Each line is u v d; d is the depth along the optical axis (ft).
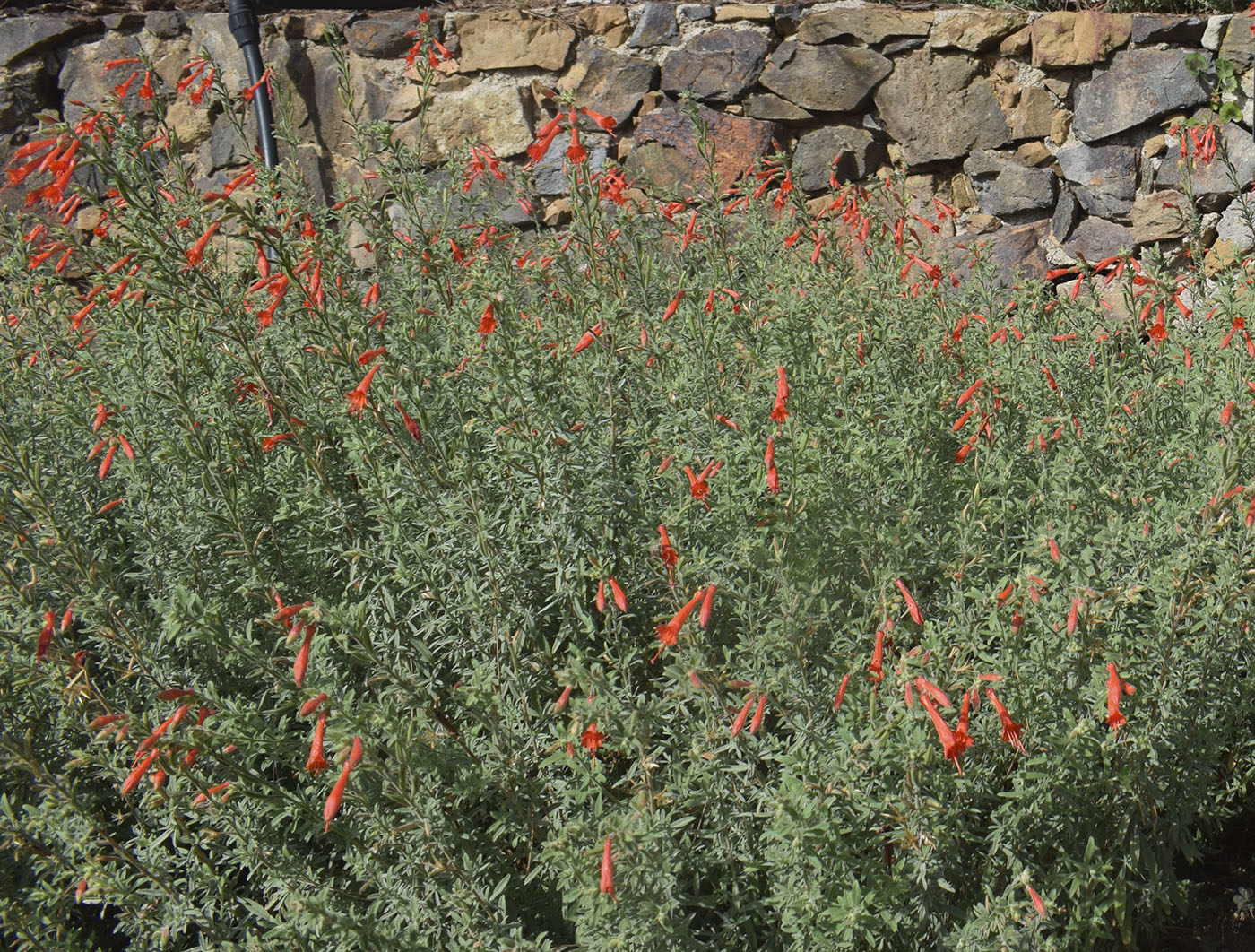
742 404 10.96
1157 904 9.05
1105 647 8.39
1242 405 9.27
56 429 12.67
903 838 7.53
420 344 12.38
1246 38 19.34
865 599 8.77
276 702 10.07
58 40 24.48
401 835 7.89
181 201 14.58
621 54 22.44
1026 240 21.03
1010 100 20.89
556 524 10.02
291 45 23.63
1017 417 12.10
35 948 8.20
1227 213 19.80
